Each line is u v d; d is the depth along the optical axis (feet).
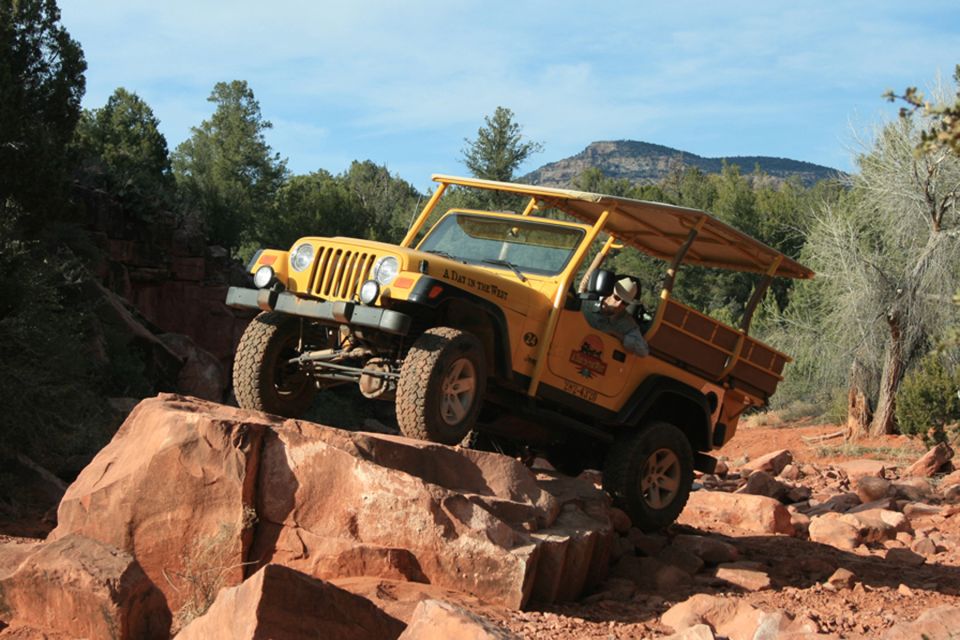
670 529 33.50
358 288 24.81
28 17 73.92
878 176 78.59
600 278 28.32
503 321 26.16
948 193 74.64
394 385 25.86
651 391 30.71
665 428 31.24
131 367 68.54
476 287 25.64
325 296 25.23
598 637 19.60
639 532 30.09
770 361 35.42
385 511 21.79
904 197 76.89
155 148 164.04
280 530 21.91
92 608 17.81
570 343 28.43
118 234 96.99
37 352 47.14
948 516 40.70
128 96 172.86
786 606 24.25
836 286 81.30
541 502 24.43
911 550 32.83
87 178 95.71
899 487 45.52
